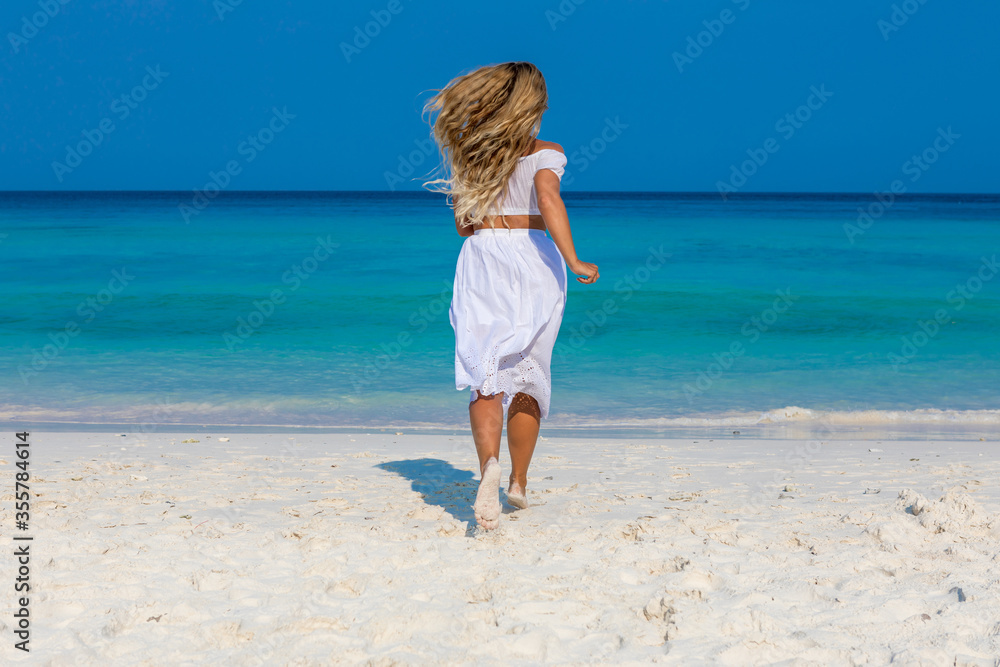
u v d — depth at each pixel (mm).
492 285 3260
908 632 2166
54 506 3717
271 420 7258
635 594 2494
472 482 4449
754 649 2047
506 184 3252
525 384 3357
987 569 2670
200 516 3588
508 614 2326
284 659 2010
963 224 40562
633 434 6672
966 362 10219
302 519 3551
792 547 3057
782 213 54875
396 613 2264
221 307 15047
